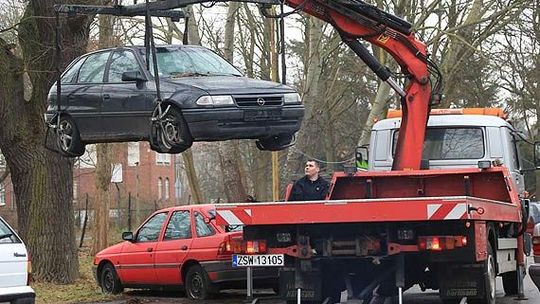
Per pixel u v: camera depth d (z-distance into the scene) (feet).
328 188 49.37
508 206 45.06
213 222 55.11
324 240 39.45
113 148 132.67
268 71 131.75
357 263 40.63
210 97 41.86
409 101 51.26
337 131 179.63
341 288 42.45
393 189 49.85
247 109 42.19
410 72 51.11
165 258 56.95
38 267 68.13
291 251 39.68
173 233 57.47
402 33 50.96
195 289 55.31
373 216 37.42
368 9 50.19
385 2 114.32
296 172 102.17
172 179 297.12
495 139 53.47
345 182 49.93
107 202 114.73
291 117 43.34
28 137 68.28
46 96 67.56
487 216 39.86
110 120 45.98
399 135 51.49
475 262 39.45
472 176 49.37
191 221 56.29
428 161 53.88
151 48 41.45
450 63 117.60
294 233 39.73
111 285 61.52
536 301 51.13
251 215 38.81
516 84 152.46
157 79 41.16
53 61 66.74
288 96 43.42
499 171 48.78
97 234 114.11
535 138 165.27
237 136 42.39
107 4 66.80
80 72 48.70
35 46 66.95
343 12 49.70
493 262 43.55
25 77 86.28
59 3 65.92
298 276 40.09
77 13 44.88
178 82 43.80
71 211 70.08
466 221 37.91
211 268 53.93
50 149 48.73
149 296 59.52
